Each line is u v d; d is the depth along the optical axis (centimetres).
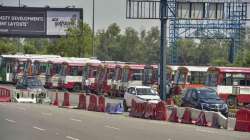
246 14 8344
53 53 12988
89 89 8531
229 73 6712
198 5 6494
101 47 19012
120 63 8650
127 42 19612
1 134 3148
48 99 6338
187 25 9150
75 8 12338
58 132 3281
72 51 12169
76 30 12212
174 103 5894
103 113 5019
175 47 9156
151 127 3738
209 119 4041
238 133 3550
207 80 6862
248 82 6719
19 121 3928
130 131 3428
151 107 4578
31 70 9588
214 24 9069
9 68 10062
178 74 7456
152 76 7775
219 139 3119
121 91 7788
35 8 12325
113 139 2977
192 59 18262
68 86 8862
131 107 4878
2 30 12294
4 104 5769
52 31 12406
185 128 3759
